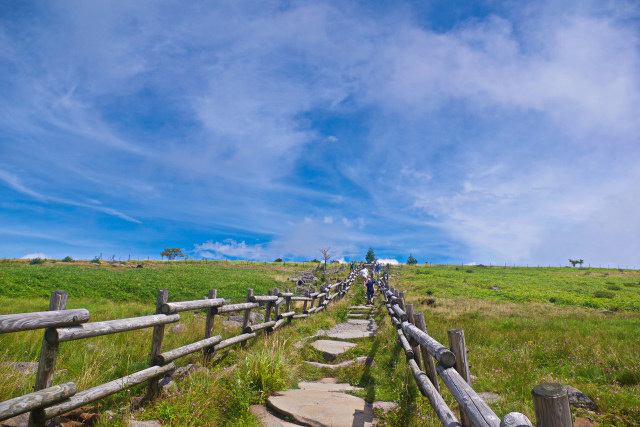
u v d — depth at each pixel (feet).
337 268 166.81
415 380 16.44
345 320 42.88
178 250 274.16
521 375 20.21
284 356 21.13
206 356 19.31
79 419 11.87
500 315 49.49
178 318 16.10
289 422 13.97
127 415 12.10
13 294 55.83
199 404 13.25
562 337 30.45
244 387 15.81
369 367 21.54
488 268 217.56
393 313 31.60
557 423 4.79
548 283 124.47
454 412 13.91
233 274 120.06
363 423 13.53
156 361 14.64
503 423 5.66
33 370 15.65
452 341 10.71
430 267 204.13
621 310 63.52
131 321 13.06
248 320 25.13
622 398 16.55
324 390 17.69
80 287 67.05
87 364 15.80
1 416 8.55
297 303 52.19
